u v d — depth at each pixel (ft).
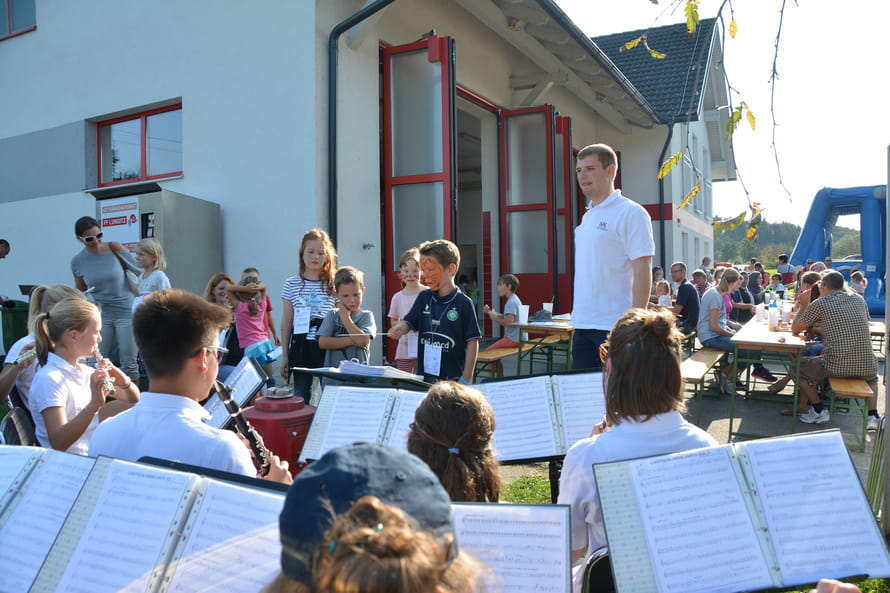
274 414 9.42
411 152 26.78
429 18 30.48
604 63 35.78
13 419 9.22
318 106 23.79
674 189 54.75
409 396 8.48
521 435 8.38
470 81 34.55
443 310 12.41
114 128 29.84
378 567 2.27
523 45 34.04
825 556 4.99
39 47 30.78
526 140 37.88
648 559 5.08
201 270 24.70
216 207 25.44
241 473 6.08
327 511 2.64
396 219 27.07
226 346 17.71
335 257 15.42
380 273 26.37
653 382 6.03
